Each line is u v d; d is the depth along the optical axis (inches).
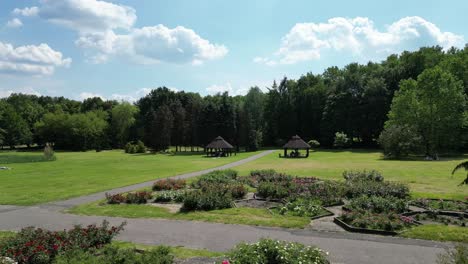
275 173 1096.2
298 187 782.5
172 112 3582.7
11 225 548.1
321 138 3198.8
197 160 2037.4
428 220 537.0
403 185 759.1
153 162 1905.8
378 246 414.9
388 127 2124.8
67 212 636.7
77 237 384.8
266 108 3683.6
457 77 2202.3
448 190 814.5
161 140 3223.4
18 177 1200.2
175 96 4224.9
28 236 380.2
